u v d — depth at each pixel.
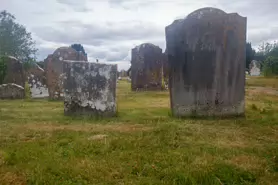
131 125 6.65
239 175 3.46
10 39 37.81
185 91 7.62
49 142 5.12
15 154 4.25
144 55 15.77
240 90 7.53
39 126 6.60
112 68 7.91
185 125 6.36
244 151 4.48
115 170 3.67
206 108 7.54
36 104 10.76
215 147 4.66
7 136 5.55
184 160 4.00
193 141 5.05
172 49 7.62
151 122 6.96
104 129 6.18
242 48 7.42
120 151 4.47
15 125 6.69
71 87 7.97
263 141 5.12
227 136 5.43
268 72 28.83
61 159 4.09
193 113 7.60
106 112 7.95
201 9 7.39
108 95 7.93
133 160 4.03
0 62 14.11
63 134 5.71
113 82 7.94
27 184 3.30
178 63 7.61
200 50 7.46
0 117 7.76
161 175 3.50
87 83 7.93
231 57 7.43
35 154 4.32
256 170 3.60
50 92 12.16
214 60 7.45
